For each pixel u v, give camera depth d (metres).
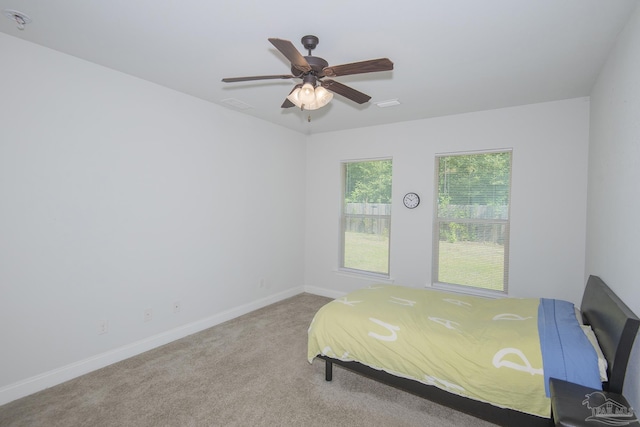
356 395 2.34
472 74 2.62
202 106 3.42
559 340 1.84
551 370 1.70
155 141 3.01
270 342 3.18
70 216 2.47
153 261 3.03
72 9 1.83
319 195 4.86
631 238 1.70
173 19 1.91
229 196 3.76
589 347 1.76
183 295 3.30
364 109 3.59
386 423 2.05
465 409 1.91
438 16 1.83
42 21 1.96
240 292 3.93
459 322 2.24
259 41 2.16
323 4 1.73
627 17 1.80
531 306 2.46
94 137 2.58
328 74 1.92
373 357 2.18
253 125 4.04
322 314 2.51
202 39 2.15
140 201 2.91
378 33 2.02
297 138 4.79
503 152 3.57
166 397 2.28
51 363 2.39
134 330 2.90
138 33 2.09
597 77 2.62
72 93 2.45
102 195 2.65
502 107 3.47
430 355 1.99
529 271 3.38
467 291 3.74
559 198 3.22
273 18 1.88
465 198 3.81
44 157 2.32
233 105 3.58
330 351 2.38
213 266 3.60
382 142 4.28
